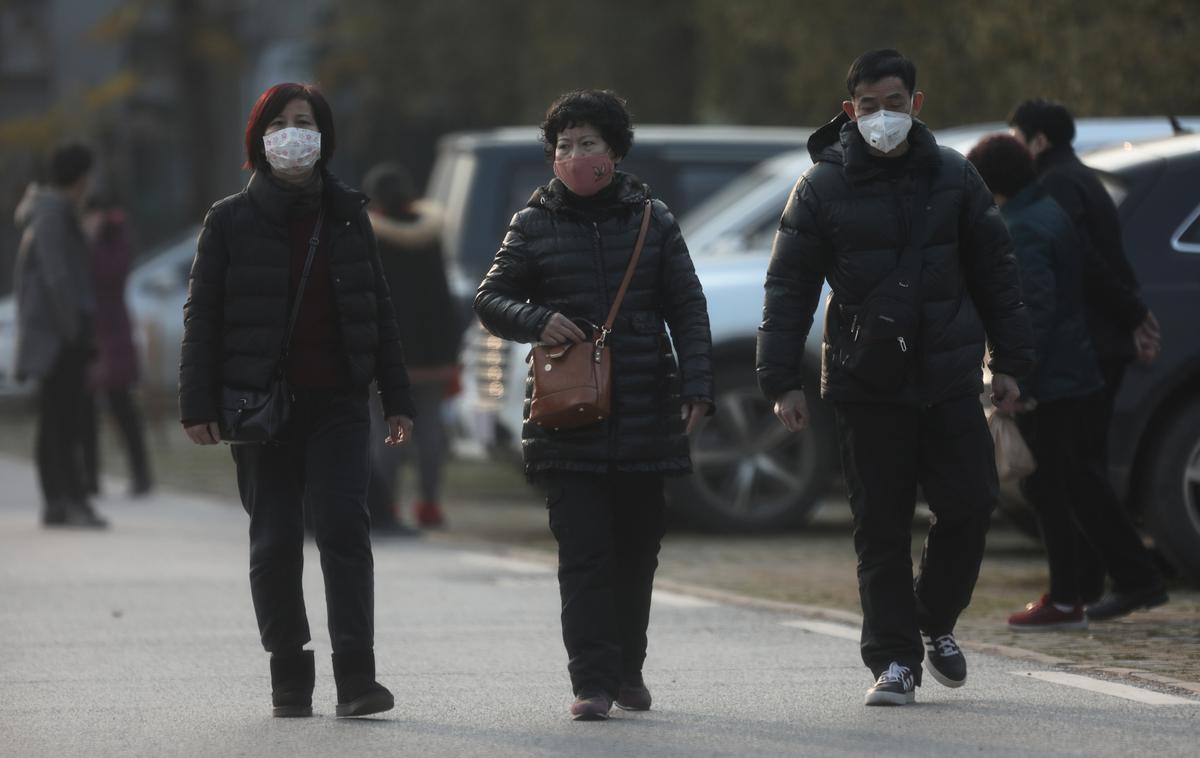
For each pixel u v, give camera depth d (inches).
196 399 733.9
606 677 732.0
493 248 1809.8
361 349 740.0
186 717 753.6
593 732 709.3
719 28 2731.3
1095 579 991.0
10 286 4247.0
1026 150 933.8
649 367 735.1
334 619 740.0
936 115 2086.6
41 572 1248.2
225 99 4682.6
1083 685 797.9
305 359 738.8
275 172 738.8
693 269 746.2
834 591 1142.3
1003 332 750.5
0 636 973.2
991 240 746.8
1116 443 1098.1
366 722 737.0
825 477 1476.4
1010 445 911.0
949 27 2076.8
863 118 731.4
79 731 725.3
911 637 756.0
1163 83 1744.6
